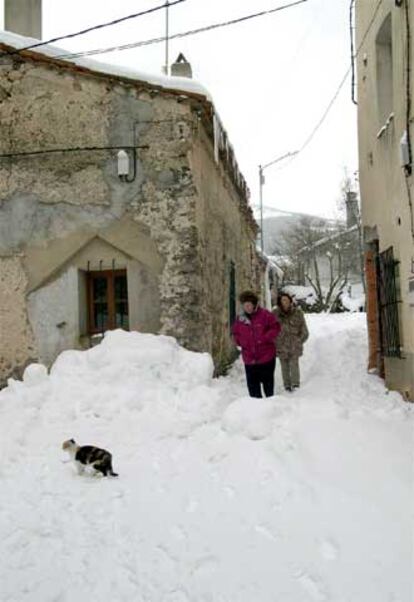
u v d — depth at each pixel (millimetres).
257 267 20859
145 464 6105
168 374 8312
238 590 3645
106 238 9508
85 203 9586
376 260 10531
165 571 3908
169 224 9375
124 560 4074
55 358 9539
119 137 9547
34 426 7211
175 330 9281
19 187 9742
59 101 9695
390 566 3785
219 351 11469
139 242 9438
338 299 36469
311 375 10875
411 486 4824
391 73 9477
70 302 9578
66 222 9625
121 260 9539
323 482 5082
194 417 7219
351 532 4238
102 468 5738
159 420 7211
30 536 4488
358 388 9383
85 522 4719
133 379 8070
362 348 12898
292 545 4164
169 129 9445
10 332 9664
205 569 3910
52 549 4270
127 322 9711
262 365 8469
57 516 4855
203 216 10062
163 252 9367
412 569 3734
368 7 10039
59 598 3621
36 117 9727
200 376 8328
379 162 9547
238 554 4094
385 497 4684
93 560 4090
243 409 6660
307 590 3605
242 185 14906
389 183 8891
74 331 9531
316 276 38844
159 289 9352
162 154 9438
